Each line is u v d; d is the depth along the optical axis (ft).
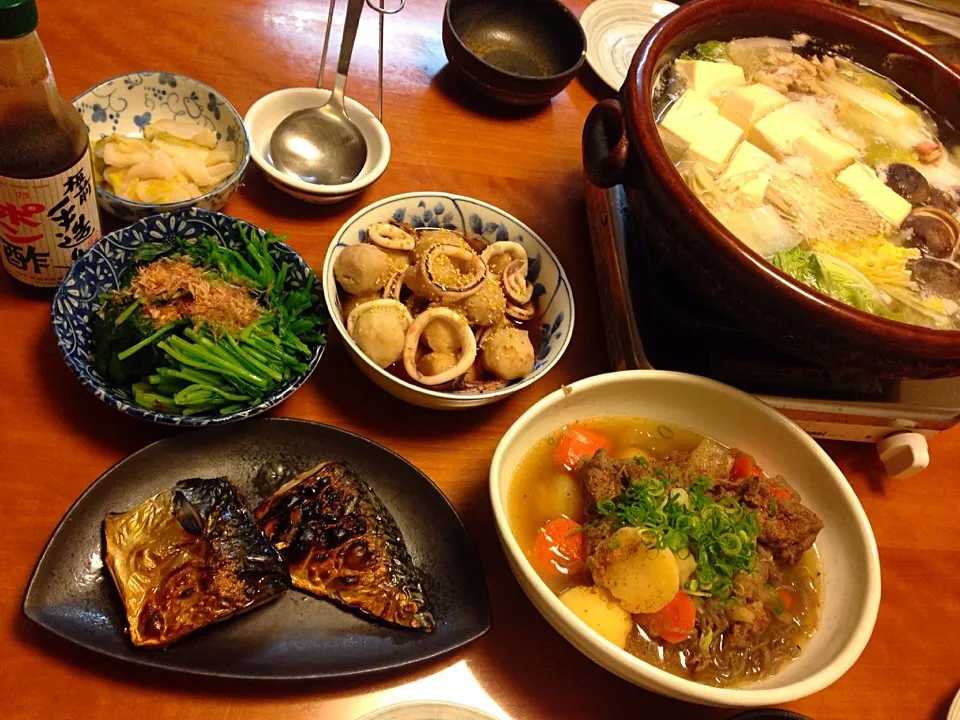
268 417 1.66
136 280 1.65
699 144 1.94
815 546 1.71
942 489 2.07
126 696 1.40
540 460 1.73
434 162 2.28
